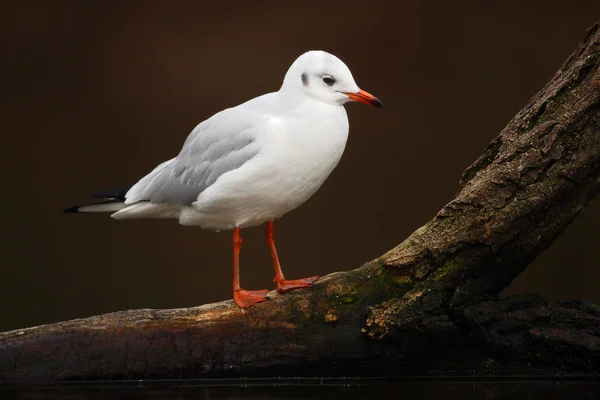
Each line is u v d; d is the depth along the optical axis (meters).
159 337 10.99
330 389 10.58
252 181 11.23
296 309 11.13
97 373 10.92
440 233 10.95
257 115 11.48
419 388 10.53
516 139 11.20
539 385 10.58
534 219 10.74
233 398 10.12
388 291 11.15
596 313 10.80
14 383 10.84
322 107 11.32
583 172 10.62
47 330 10.97
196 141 11.86
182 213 12.17
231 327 11.07
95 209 12.95
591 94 10.63
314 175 11.41
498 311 10.72
